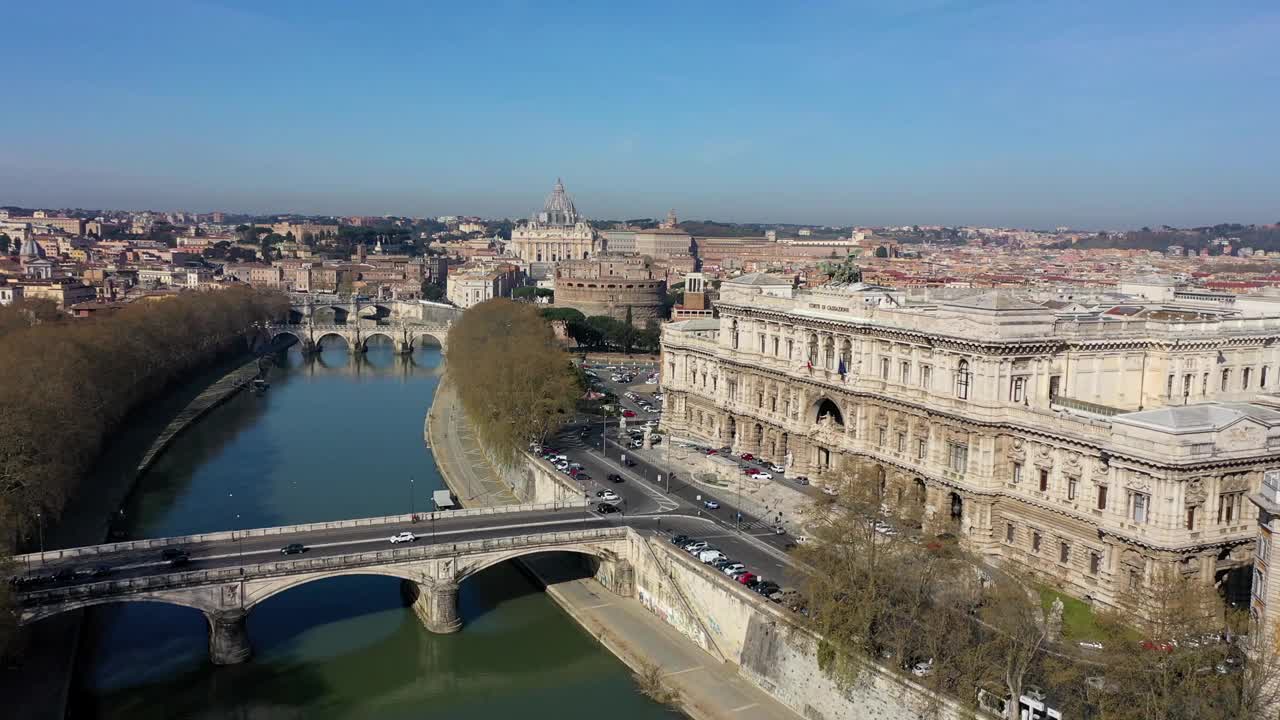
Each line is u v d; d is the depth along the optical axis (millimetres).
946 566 120938
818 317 187375
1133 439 127000
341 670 141125
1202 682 93625
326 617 158125
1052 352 153625
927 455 162250
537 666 142625
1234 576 129250
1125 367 160000
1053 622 116188
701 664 139125
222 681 137000
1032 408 146875
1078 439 136125
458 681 138750
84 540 179500
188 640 148750
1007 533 150875
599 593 165125
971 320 151375
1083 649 113188
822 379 186250
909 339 165500
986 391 149375
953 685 108562
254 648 146250
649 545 157750
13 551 150625
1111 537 130375
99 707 129750
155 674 138250
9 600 120938
